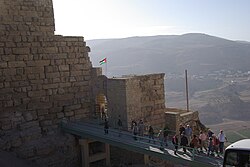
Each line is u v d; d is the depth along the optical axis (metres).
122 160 32.00
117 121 30.91
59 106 32.50
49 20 32.19
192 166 19.47
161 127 32.84
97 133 28.02
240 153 14.91
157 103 32.72
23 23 30.62
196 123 32.78
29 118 30.52
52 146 29.64
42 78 31.48
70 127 30.84
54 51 32.25
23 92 30.41
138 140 25.16
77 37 33.72
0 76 29.25
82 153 30.12
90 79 34.75
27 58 30.67
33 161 28.67
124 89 29.97
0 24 29.39
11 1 29.98
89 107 34.62
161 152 21.55
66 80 33.00
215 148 20.52
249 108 106.81
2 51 29.39
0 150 27.11
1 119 29.00
